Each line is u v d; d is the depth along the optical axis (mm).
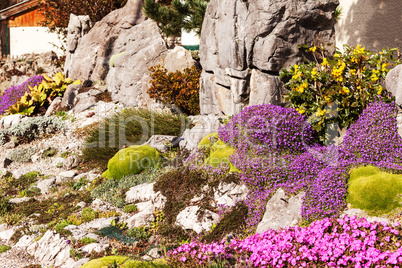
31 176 9945
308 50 8133
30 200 8805
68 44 17922
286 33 7949
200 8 12070
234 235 5766
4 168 10719
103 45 15703
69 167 10180
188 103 10953
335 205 5230
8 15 27250
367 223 4672
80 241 6445
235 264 4855
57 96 14797
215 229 5949
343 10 12352
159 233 6402
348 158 6242
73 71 16516
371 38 11500
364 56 7367
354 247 4383
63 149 11148
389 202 4984
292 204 5656
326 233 4711
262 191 6309
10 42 27656
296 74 7797
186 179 7105
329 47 8461
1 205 8453
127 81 13016
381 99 6926
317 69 8047
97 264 4773
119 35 15414
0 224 7898
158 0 15164
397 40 10711
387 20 10969
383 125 6195
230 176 6680
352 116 7344
